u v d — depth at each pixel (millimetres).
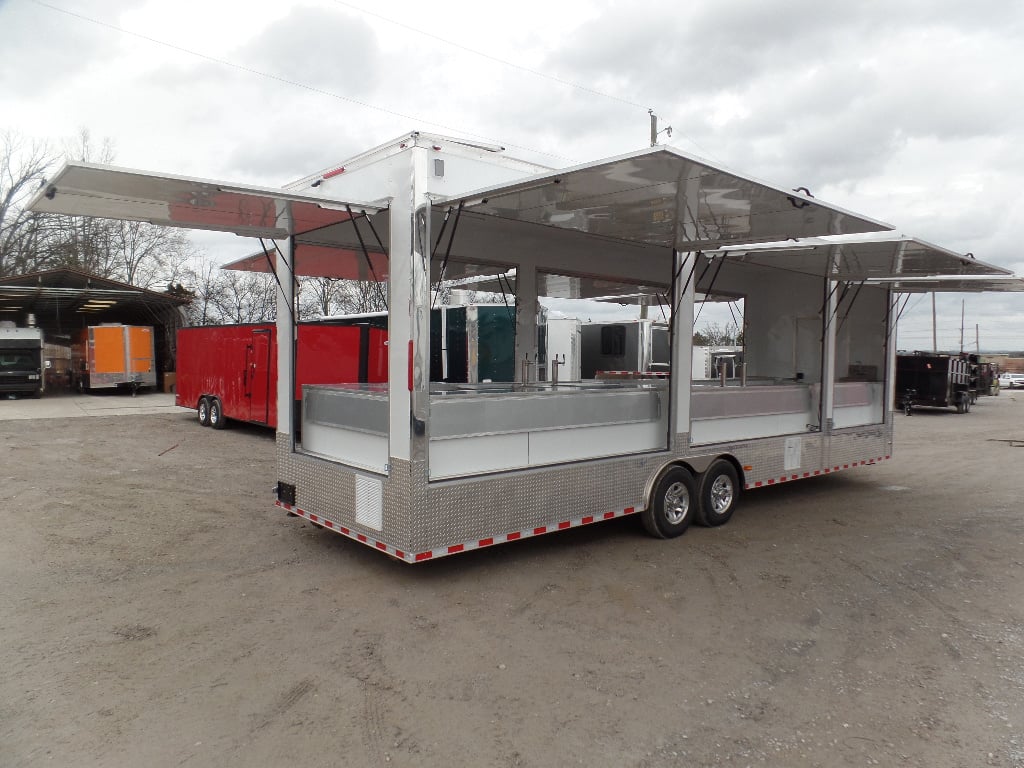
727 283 8352
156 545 5719
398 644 3848
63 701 3197
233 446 11602
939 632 4113
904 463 10781
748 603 4539
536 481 5051
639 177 3941
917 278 7715
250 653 3719
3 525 6352
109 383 22547
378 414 4848
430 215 4438
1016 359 70500
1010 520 6918
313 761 2760
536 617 4250
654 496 5891
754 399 7004
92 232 31469
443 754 2814
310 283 23656
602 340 13398
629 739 2934
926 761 2791
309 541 5836
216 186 3939
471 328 8531
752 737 2957
